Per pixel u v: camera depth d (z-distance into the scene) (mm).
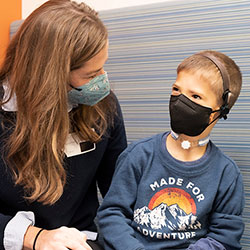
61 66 785
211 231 890
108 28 1184
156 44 1115
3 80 913
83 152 972
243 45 999
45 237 801
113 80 1203
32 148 835
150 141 959
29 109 818
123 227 862
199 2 1038
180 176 887
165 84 1116
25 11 1410
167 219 876
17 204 920
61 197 949
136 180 931
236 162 1036
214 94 838
